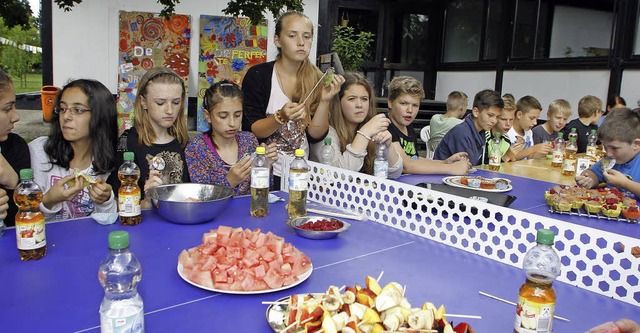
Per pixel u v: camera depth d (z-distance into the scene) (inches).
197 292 49.7
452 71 372.5
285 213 81.0
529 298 40.8
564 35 287.9
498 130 163.8
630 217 85.4
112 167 85.3
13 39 265.9
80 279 51.9
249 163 86.0
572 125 211.5
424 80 389.1
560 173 136.8
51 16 268.5
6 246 60.8
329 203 88.4
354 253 63.5
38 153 82.5
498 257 62.9
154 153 92.1
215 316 44.9
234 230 57.3
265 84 119.1
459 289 53.5
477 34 348.5
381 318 38.6
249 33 305.3
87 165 84.7
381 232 73.1
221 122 94.2
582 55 278.2
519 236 72.0
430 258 62.9
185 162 95.7
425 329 37.4
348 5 354.3
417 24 378.9
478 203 64.7
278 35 117.4
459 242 67.1
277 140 114.3
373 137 101.2
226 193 78.5
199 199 80.2
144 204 82.1
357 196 82.9
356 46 333.1
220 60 301.9
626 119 104.9
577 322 47.2
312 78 120.1
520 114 193.2
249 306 47.0
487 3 337.1
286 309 44.9
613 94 261.0
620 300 52.6
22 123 272.8
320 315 38.2
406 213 79.8
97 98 80.2
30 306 45.5
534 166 149.2
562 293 54.1
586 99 210.4
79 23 273.7
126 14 280.5
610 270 54.3
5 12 170.1
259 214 78.5
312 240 68.1
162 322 43.5
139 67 286.4
